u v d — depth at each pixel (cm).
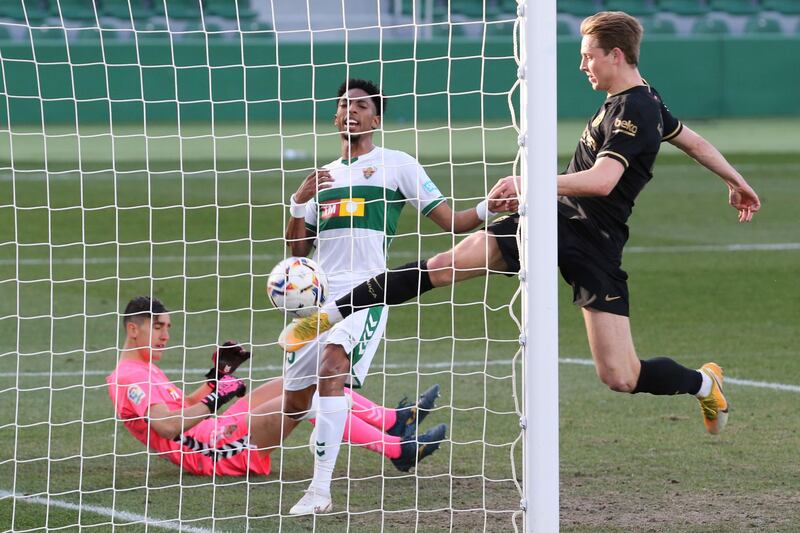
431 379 2731
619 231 1861
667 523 1742
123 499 1858
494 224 1831
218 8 10081
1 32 9906
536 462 1491
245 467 2000
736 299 3678
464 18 10244
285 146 8088
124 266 4181
